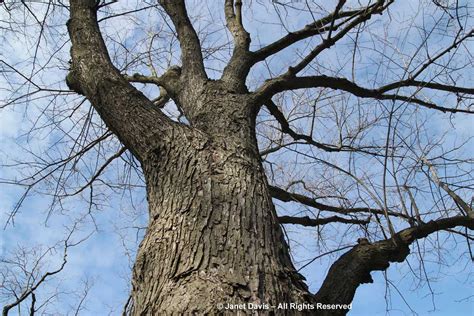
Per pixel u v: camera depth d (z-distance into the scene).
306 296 2.21
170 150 2.77
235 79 3.77
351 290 2.73
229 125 3.11
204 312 1.97
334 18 3.81
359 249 2.96
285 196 4.40
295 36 4.20
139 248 2.42
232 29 4.46
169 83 4.09
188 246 2.26
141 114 2.92
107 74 3.12
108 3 3.73
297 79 3.77
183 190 2.54
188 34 4.13
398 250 2.99
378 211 3.96
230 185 2.56
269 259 2.25
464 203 3.52
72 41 3.42
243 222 2.37
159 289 2.15
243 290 2.06
